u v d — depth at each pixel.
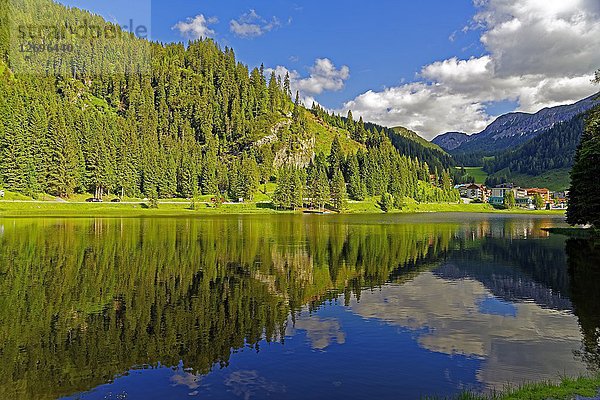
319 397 13.38
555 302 25.69
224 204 165.38
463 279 32.97
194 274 33.50
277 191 166.38
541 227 90.69
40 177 128.12
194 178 171.00
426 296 27.30
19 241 50.25
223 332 19.84
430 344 18.30
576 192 64.25
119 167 152.00
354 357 16.78
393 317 22.47
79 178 140.88
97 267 35.53
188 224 83.00
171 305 24.47
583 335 19.50
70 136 142.25
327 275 34.19
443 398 13.29
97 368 15.78
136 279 31.23
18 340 18.69
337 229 80.19
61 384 14.51
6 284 29.02
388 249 50.91
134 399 13.42
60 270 34.00
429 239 63.16
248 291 28.14
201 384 14.40
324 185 171.88
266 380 14.70
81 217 94.56
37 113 138.12
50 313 22.69
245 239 58.88
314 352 17.31
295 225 89.44
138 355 17.03
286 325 20.95
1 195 118.12
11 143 123.19
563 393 12.15
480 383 14.38
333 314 22.98
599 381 13.35
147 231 65.62
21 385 14.42
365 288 29.58
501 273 35.44
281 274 34.19
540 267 38.09
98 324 20.94
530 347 17.97
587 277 33.34
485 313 23.25
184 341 18.64
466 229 83.69
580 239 62.09
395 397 13.40
